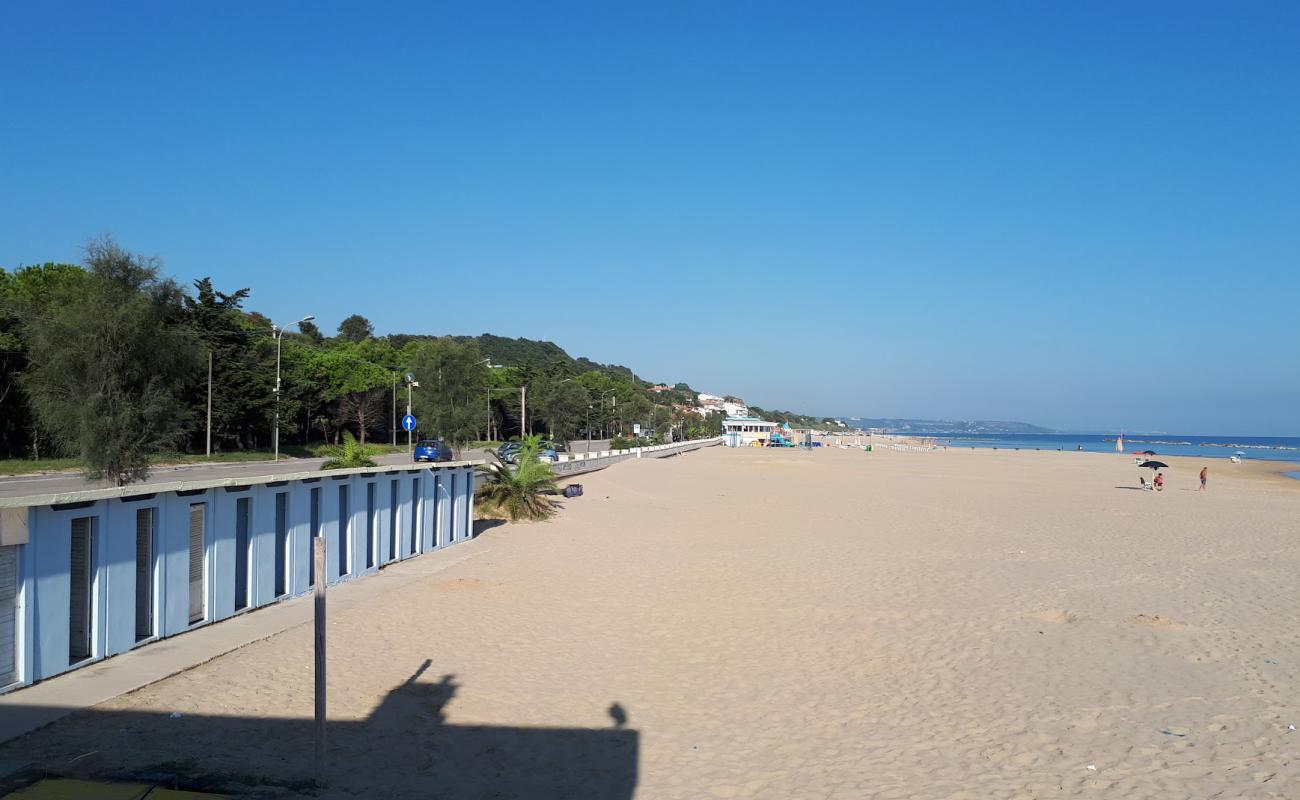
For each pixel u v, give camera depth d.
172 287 22.11
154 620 10.50
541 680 9.95
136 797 6.10
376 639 11.45
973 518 28.77
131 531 10.06
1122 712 8.90
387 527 17.67
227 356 54.97
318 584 6.57
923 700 9.34
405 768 7.15
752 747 7.91
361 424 76.50
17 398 40.00
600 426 126.06
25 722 7.56
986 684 9.94
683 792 6.86
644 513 29.69
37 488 29.89
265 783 6.53
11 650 8.37
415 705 8.85
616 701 9.26
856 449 120.19
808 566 18.39
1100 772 7.24
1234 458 82.19
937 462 78.56
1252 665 10.73
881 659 11.03
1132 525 26.88
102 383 20.81
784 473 56.53
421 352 53.31
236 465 47.56
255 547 12.79
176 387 22.48
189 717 8.00
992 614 13.70
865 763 7.49
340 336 147.75
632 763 7.48
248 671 9.58
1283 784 6.94
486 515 26.62
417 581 15.91
